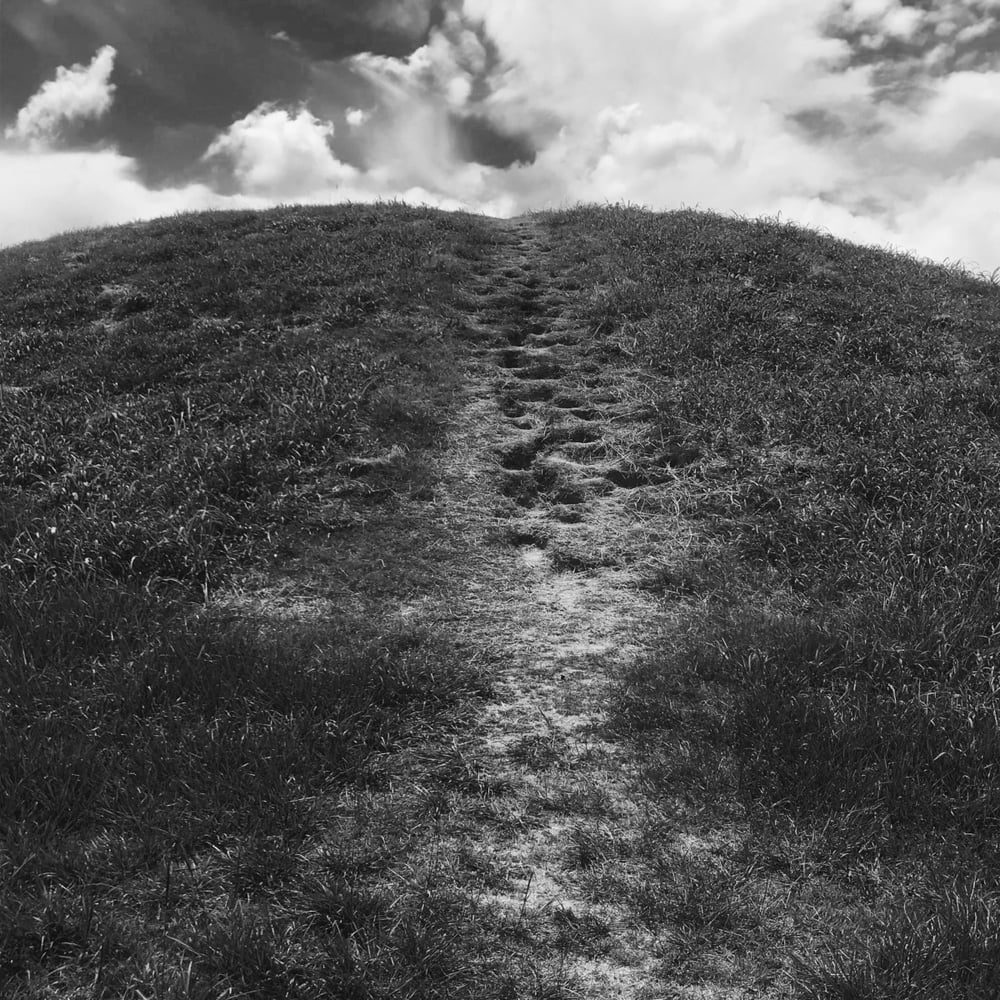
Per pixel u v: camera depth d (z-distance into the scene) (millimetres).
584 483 8836
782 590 7055
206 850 3977
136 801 4188
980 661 5582
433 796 4512
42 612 6027
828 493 8219
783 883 3988
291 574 7203
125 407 10188
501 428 9844
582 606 6891
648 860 4133
